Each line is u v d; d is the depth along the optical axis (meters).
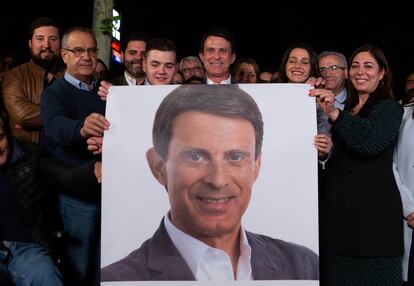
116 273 3.91
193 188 3.91
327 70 5.68
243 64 6.79
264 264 3.88
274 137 3.93
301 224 3.89
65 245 4.56
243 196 3.91
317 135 3.93
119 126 3.96
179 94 3.94
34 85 5.41
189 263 3.90
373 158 4.16
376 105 4.18
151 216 3.92
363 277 4.14
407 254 4.88
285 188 3.90
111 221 3.92
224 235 3.90
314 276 3.88
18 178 4.41
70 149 4.54
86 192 4.43
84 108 4.61
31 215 4.43
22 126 5.34
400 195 4.25
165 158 3.93
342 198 4.19
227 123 3.92
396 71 17.06
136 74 5.70
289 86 3.95
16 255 4.29
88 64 4.62
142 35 5.72
